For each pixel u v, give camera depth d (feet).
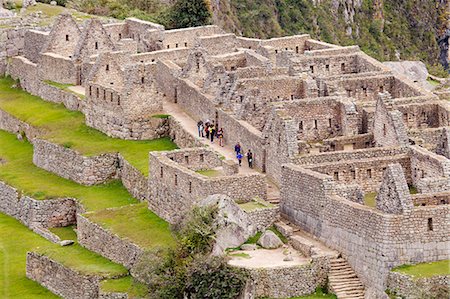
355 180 571.69
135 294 549.95
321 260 524.11
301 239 540.93
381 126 606.96
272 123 595.88
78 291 579.48
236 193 565.94
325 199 538.06
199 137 654.94
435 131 607.37
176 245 549.54
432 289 501.56
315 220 543.39
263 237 544.21
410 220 510.99
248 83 655.76
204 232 540.52
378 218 513.04
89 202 654.12
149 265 543.80
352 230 524.52
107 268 580.71
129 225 596.70
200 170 609.42
